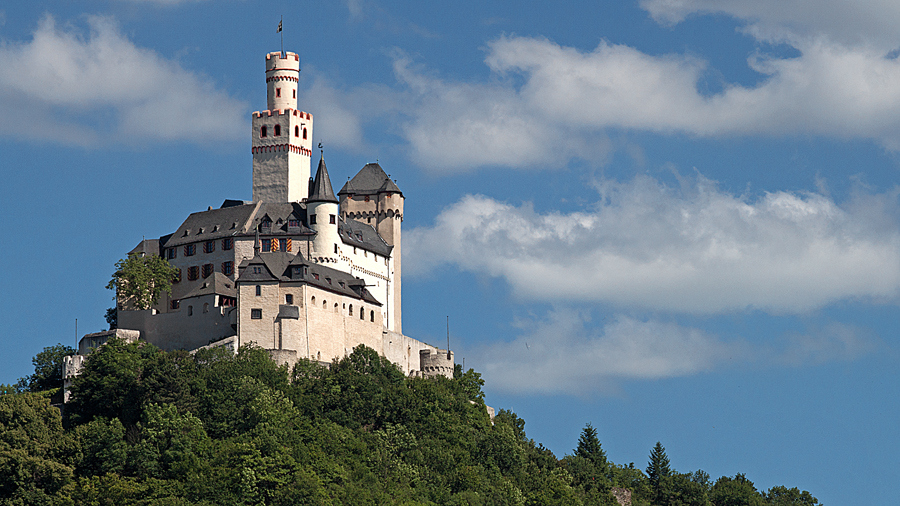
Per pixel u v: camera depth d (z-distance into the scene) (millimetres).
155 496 171250
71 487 175250
